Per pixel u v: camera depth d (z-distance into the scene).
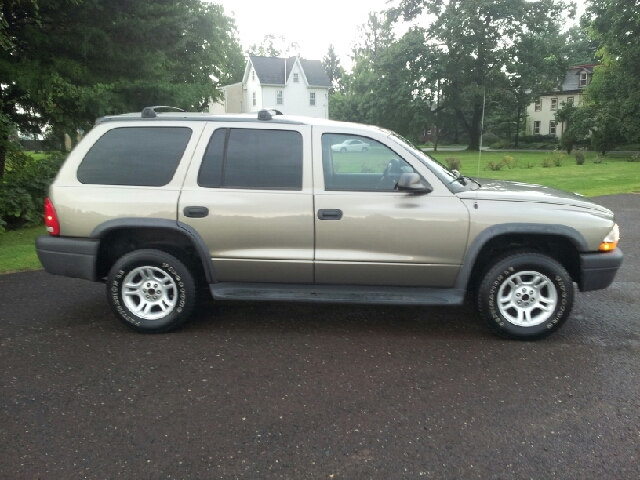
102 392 3.66
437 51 48.84
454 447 3.02
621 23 35.50
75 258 4.66
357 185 4.64
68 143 13.00
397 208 4.48
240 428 3.21
